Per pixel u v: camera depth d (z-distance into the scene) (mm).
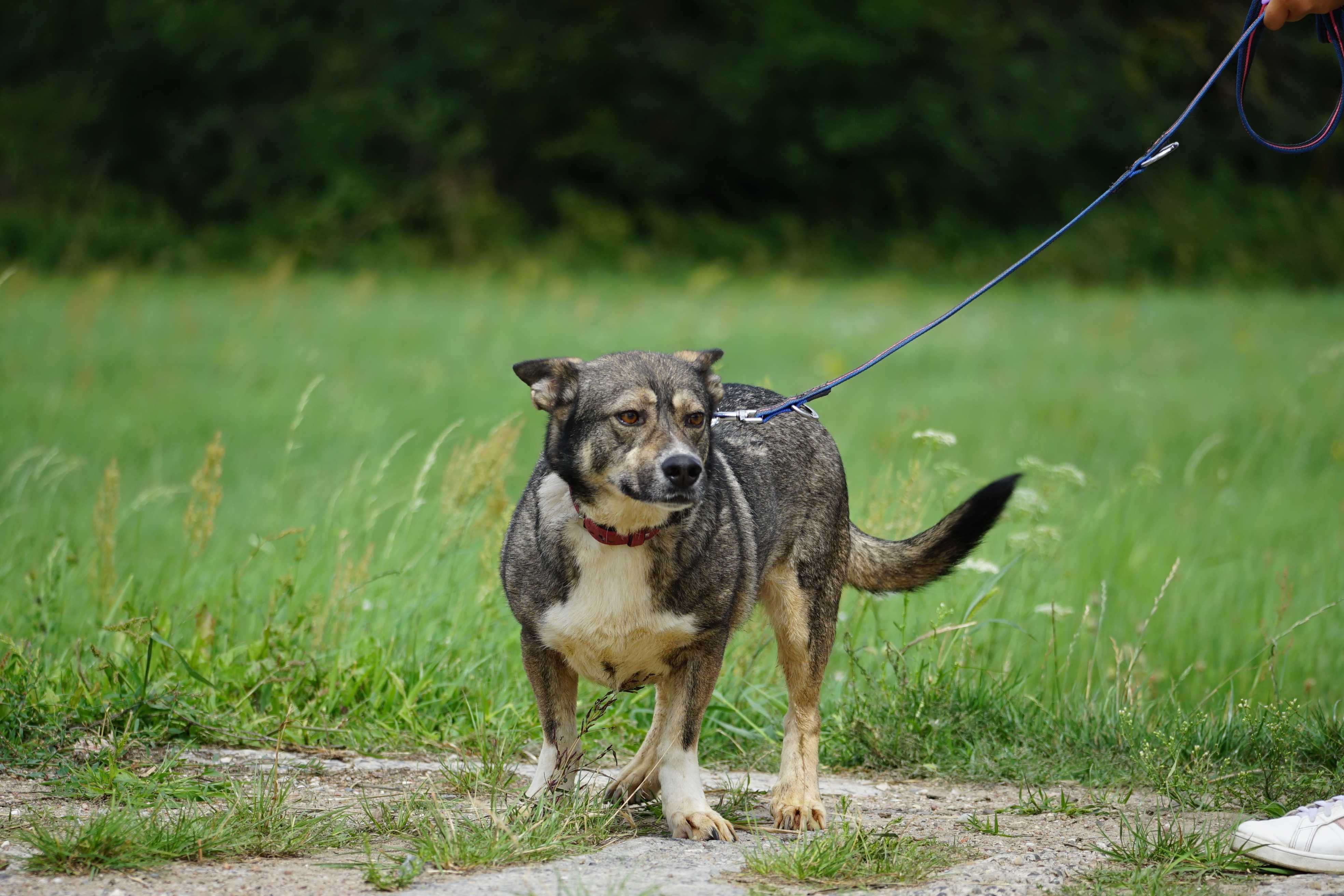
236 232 35125
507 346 19141
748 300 27125
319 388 15180
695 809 4508
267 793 4773
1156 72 40812
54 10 38031
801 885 3781
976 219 40375
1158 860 4004
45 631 6348
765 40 39531
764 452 5387
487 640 6688
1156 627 7176
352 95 38438
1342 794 4855
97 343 17625
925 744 5793
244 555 7953
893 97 40062
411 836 4270
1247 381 15945
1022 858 4098
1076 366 18031
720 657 4789
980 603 6230
